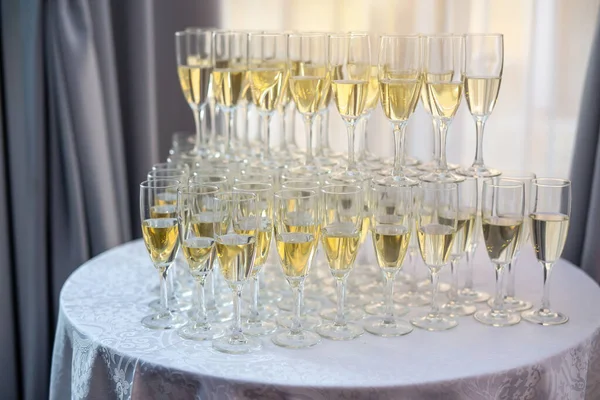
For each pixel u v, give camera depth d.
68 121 2.32
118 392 1.47
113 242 2.37
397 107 1.57
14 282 2.42
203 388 1.40
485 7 2.38
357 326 1.55
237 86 1.76
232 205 1.44
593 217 2.08
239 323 1.50
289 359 1.44
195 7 2.46
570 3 2.32
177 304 1.66
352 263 1.51
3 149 2.37
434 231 1.50
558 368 1.45
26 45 2.32
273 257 1.74
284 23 2.52
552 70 2.36
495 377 1.40
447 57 1.58
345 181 1.60
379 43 1.58
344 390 1.36
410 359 1.44
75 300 1.66
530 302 1.65
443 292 1.71
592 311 1.61
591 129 2.11
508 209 1.54
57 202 2.37
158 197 1.56
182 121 2.52
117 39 2.43
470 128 2.45
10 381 2.41
